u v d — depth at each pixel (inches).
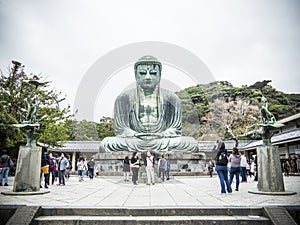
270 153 385.4
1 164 525.0
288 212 263.0
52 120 896.3
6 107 822.5
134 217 258.2
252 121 1449.3
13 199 329.1
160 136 759.1
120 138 768.3
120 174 685.3
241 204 287.3
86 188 464.4
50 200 319.3
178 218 253.4
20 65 895.1
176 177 690.2
